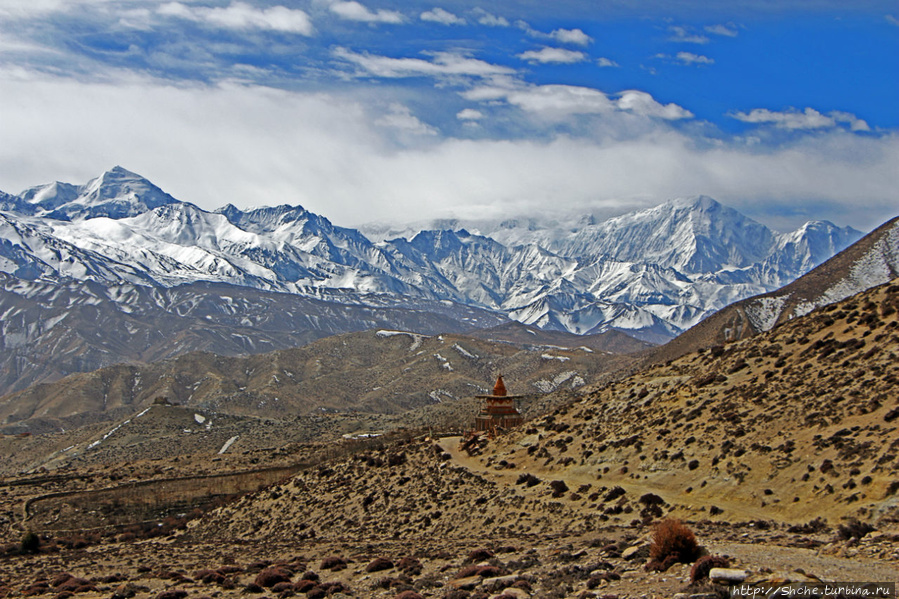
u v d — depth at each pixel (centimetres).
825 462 5900
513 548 5931
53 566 7919
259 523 10338
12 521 11569
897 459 5469
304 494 10656
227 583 5728
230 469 14362
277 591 5284
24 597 5888
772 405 7169
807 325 8444
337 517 9500
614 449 8075
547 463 8675
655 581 3806
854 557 3875
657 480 7106
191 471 14475
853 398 6506
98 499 12531
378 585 5056
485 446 10194
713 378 8388
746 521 5691
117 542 10562
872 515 5078
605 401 9625
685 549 4097
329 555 7219
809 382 7194
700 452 7100
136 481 13712
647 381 9525
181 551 8906
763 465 6378
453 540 7438
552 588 4038
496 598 4056
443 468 9669
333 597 4894
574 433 9112
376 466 10706
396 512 8931
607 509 6812
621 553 4697
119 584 6128
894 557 3769
